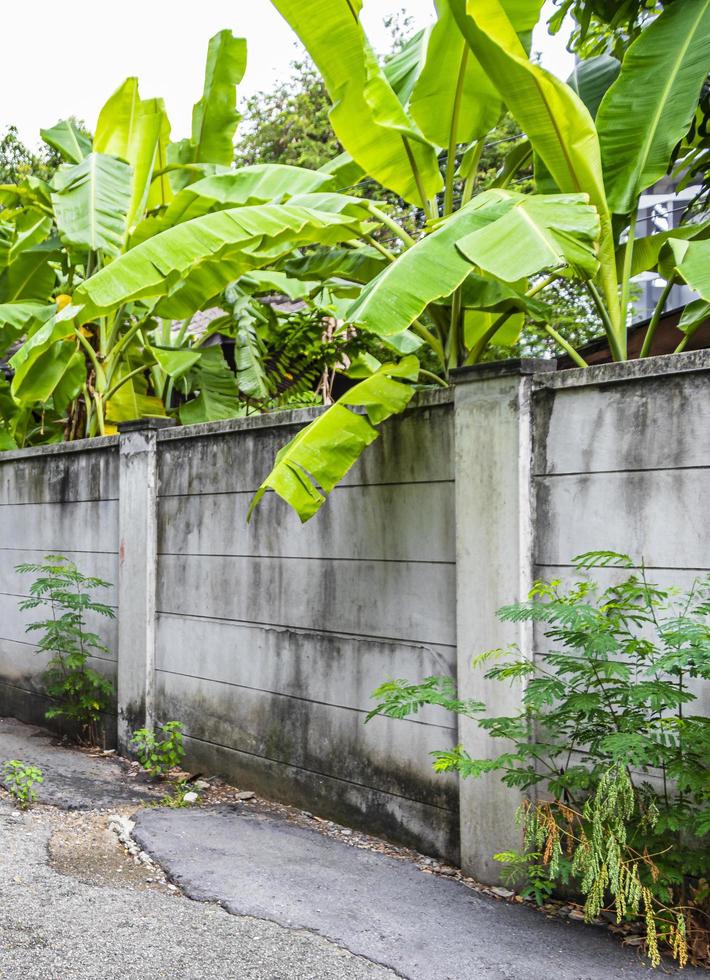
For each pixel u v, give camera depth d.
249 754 5.41
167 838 4.53
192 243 4.91
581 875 3.52
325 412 4.59
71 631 6.54
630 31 6.17
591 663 3.41
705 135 5.79
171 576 6.07
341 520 4.85
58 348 7.20
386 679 4.57
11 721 7.54
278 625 5.24
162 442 6.16
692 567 3.37
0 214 8.04
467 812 4.07
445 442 4.33
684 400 3.42
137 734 5.75
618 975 3.11
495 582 3.97
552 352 11.12
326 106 18.00
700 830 3.02
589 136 4.34
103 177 7.12
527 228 3.71
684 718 3.27
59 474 7.16
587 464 3.71
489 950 3.32
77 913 3.63
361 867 4.17
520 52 4.22
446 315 5.09
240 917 3.61
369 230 5.74
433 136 5.28
